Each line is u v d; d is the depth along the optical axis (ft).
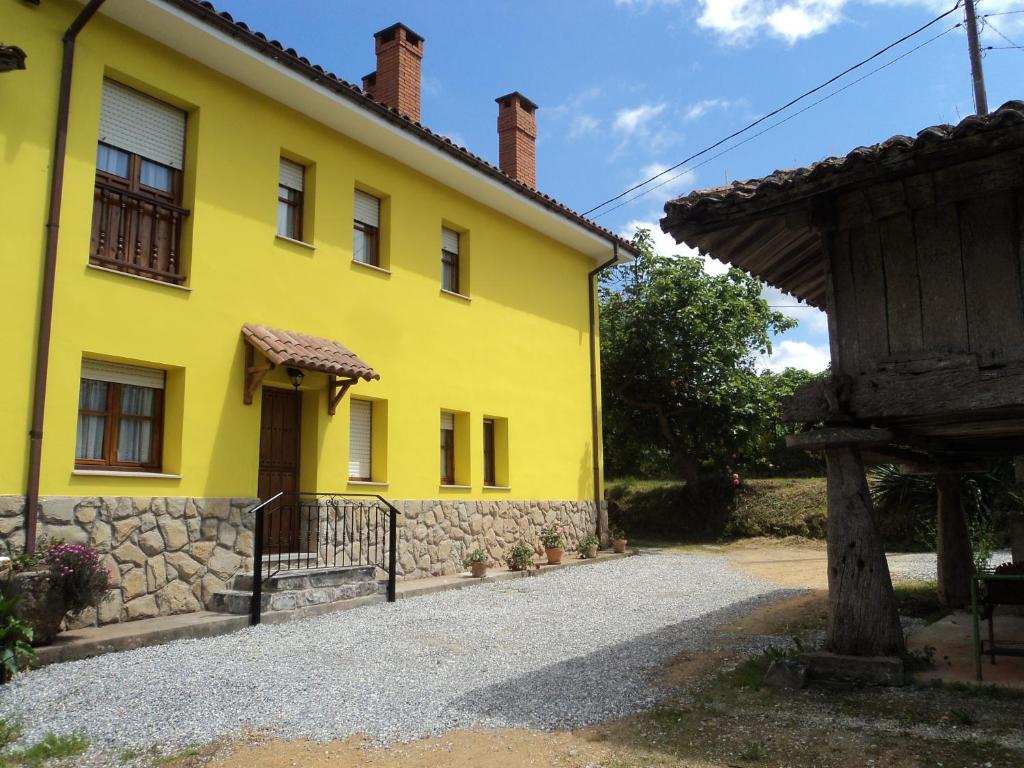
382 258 38.55
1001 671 17.85
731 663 20.17
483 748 14.49
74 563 21.99
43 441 24.35
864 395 17.93
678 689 17.89
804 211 18.75
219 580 28.68
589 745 14.39
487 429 45.55
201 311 29.48
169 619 25.98
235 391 30.35
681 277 63.46
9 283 24.04
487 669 20.33
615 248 53.31
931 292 17.46
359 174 37.19
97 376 26.84
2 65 22.62
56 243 25.09
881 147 15.87
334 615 28.45
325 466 33.65
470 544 41.09
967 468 27.32
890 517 48.85
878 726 14.44
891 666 16.85
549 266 50.65
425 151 38.37
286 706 17.15
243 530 29.86
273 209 32.89
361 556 34.14
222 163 30.96
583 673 19.65
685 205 18.39
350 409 35.68
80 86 26.50
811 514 60.03
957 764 12.44
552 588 35.42
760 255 21.71
